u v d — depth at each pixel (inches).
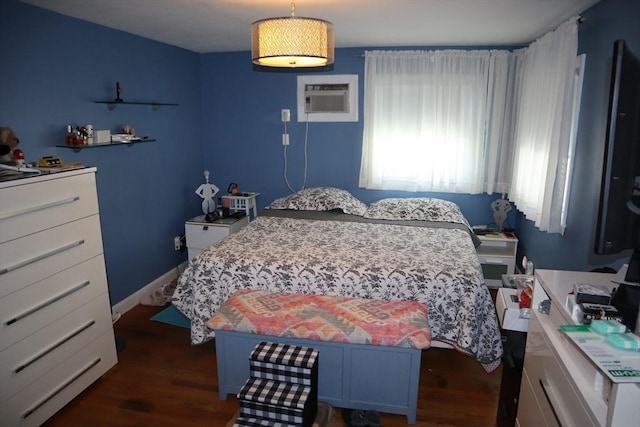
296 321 83.7
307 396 69.6
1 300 71.3
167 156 151.9
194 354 107.2
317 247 112.4
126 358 105.3
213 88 171.2
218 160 177.5
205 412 86.4
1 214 70.3
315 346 82.5
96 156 118.0
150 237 144.3
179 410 87.0
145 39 136.3
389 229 130.3
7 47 92.0
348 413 85.8
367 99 155.3
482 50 146.3
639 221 50.7
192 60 165.2
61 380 84.4
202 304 103.4
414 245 114.9
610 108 47.3
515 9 100.3
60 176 81.0
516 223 157.9
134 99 132.5
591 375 46.5
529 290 76.1
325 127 164.6
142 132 137.3
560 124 100.6
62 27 105.1
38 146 100.3
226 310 88.8
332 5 97.7
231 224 154.1
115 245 127.3
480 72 146.8
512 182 145.6
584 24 101.8
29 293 76.2
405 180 158.7
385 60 151.1
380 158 158.7
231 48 158.2
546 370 55.4
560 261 108.7
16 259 73.5
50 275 80.4
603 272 67.8
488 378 97.9
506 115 149.0
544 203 106.5
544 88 113.7
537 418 57.9
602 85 89.1
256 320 84.4
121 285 130.8
